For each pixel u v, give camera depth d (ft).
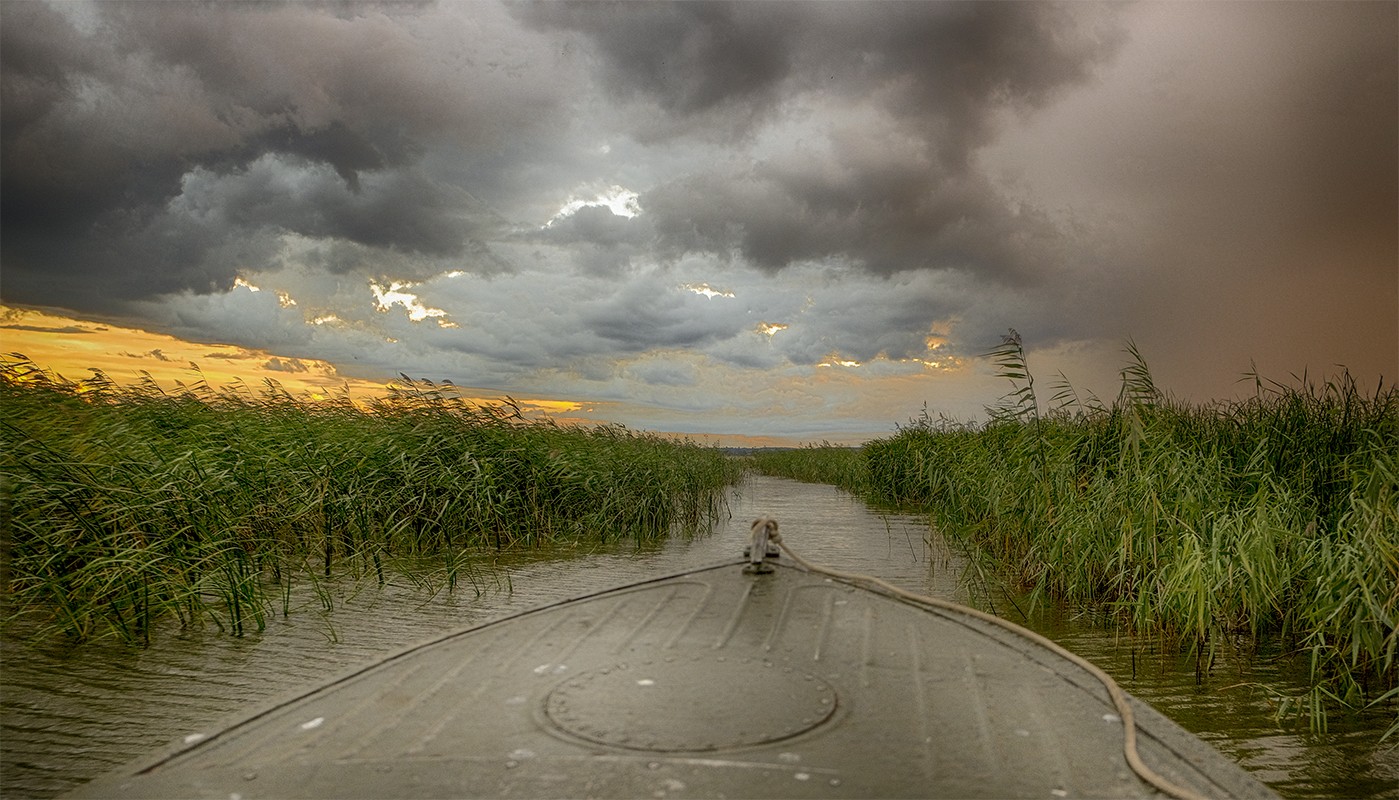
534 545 29.01
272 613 18.01
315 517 24.23
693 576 8.72
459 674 6.15
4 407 23.76
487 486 28.37
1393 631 12.87
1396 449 16.85
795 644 6.70
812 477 72.43
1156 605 16.72
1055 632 17.46
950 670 6.23
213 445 23.86
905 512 41.16
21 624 16.49
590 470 33.17
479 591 20.75
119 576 16.47
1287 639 16.57
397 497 26.11
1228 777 4.78
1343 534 15.58
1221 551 16.47
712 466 50.88
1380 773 10.50
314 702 5.73
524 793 4.40
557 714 5.37
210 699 12.43
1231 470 19.92
